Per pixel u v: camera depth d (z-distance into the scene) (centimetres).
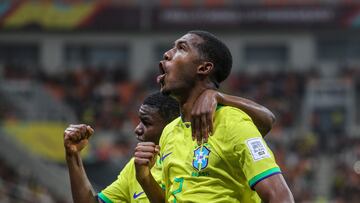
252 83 5375
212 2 5778
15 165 3584
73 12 5772
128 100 5231
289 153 4441
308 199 3928
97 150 4141
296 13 5734
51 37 5778
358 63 5697
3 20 5728
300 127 5100
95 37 5794
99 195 914
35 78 5375
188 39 720
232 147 677
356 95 5422
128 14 5778
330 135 4897
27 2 5762
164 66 723
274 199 652
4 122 4119
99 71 5531
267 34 5766
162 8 5778
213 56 716
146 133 921
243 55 5772
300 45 5750
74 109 5125
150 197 728
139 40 5794
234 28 5756
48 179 3525
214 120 693
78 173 785
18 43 5766
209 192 682
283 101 5212
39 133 3953
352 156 4547
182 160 704
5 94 4500
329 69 5706
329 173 4450
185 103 723
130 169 908
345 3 5728
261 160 664
